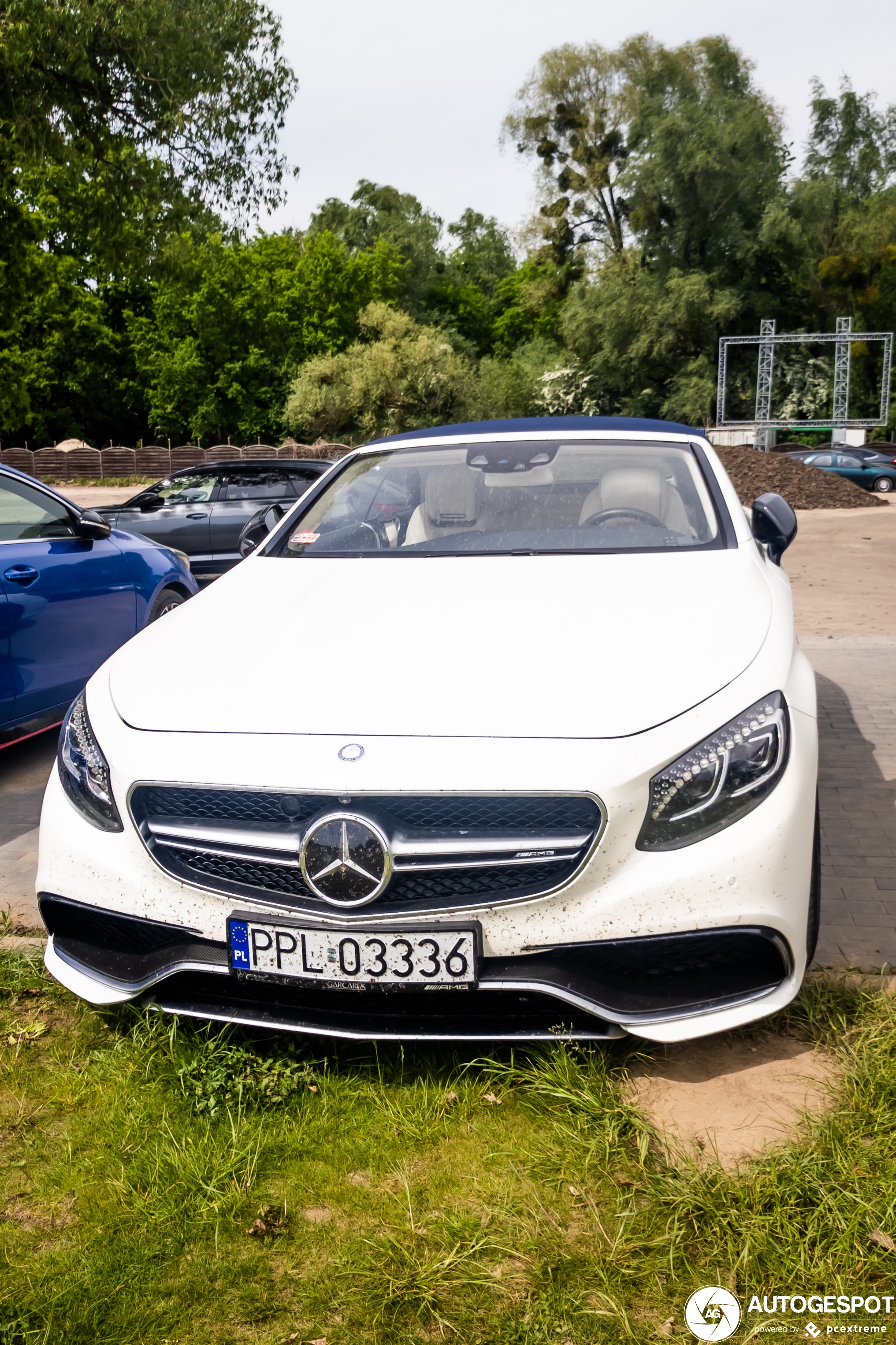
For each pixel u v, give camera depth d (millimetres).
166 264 16641
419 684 2203
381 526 3275
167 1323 1698
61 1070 2381
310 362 47281
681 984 2105
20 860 3658
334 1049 2367
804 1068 2271
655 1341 1630
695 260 45344
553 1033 2102
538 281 53375
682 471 3387
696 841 2031
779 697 2195
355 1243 1840
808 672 2463
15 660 4301
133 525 9820
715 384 43188
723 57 45844
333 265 56188
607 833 1993
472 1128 2125
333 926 2057
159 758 2168
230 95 15047
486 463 3512
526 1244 1819
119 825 2242
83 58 13344
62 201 15875
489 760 2010
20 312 17062
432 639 2398
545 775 1989
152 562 5391
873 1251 1755
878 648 6816
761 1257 1760
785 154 45250
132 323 52031
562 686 2158
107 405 53062
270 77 15375
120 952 2355
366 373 45469
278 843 2074
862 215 48594
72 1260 1832
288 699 2219
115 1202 1971
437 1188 1971
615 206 50125
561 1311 1682
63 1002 2682
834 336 40375
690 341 45125
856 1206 1829
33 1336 1674
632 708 2096
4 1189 2023
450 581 2814
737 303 42969
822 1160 1919
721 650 2281
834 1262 1739
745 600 2578
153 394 51750
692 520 3137
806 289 48500
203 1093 2234
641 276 44938
